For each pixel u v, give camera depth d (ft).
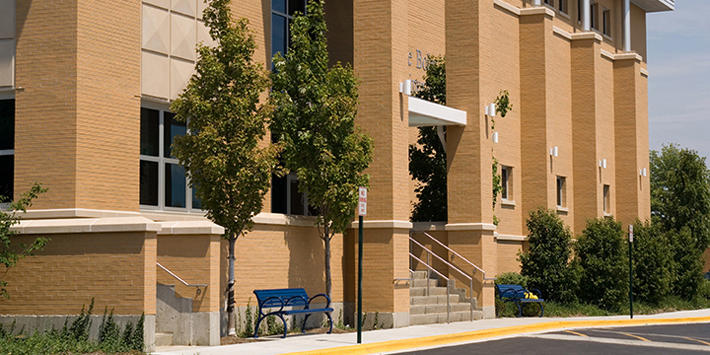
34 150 64.39
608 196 136.67
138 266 57.21
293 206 85.76
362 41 80.48
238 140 63.77
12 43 65.31
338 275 80.59
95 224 58.13
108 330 57.21
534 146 115.65
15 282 59.77
